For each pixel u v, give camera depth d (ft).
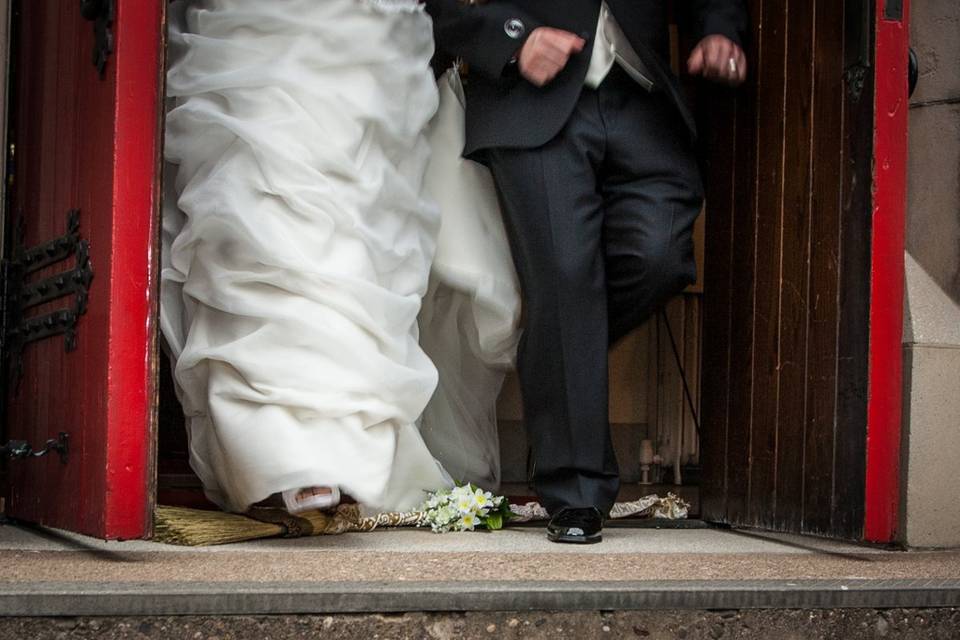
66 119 11.20
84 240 10.52
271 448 10.86
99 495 9.92
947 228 14.23
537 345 12.38
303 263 11.13
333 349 11.16
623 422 18.21
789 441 12.81
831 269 12.20
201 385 11.58
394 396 11.43
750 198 13.60
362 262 11.59
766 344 13.25
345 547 11.35
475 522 13.00
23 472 12.08
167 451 15.69
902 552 12.60
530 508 13.92
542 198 12.37
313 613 8.40
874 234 11.65
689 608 9.11
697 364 18.22
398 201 12.26
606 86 12.80
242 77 11.48
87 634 8.05
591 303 12.38
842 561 11.41
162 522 11.31
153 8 10.03
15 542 11.11
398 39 12.16
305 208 11.29
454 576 9.39
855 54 11.85
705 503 14.33
